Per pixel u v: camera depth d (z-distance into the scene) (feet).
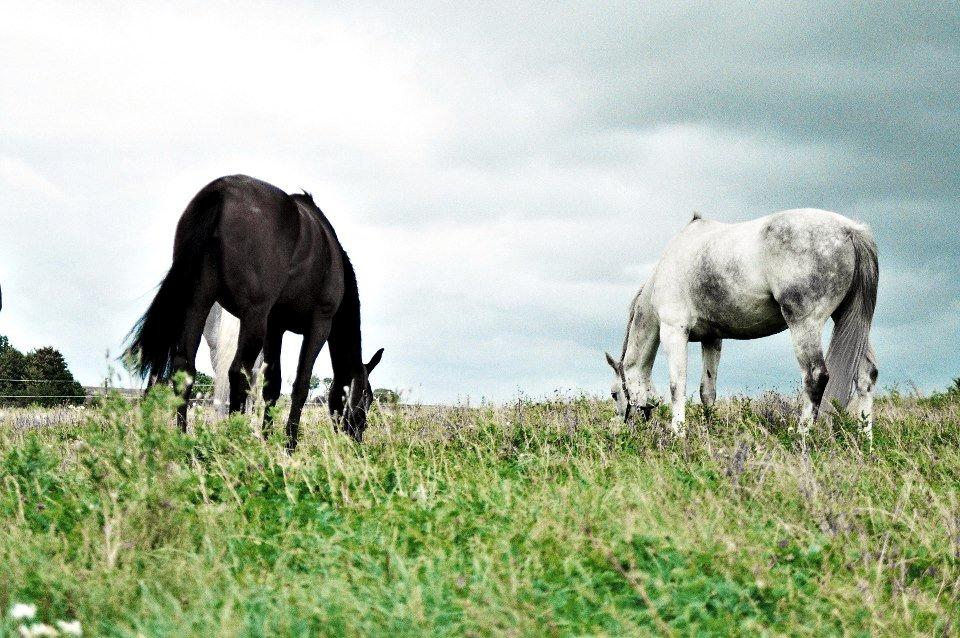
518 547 14.51
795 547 15.39
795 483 19.39
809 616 12.46
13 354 114.62
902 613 13.23
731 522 17.13
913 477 21.16
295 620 10.85
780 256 28.07
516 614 11.04
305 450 21.99
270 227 23.91
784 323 30.32
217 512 15.97
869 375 29.48
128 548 13.39
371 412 30.09
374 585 12.39
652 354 35.24
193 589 12.12
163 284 22.77
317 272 26.81
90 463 16.47
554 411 32.48
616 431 28.14
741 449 21.47
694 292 31.40
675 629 11.20
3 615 11.06
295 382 27.58
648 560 13.91
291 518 16.48
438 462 23.38
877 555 15.42
